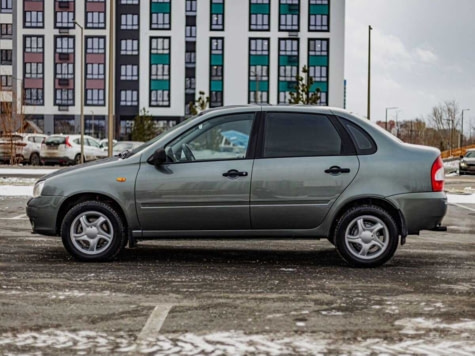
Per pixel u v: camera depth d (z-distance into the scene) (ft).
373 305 18.79
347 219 24.22
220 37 248.32
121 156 25.93
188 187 24.23
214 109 25.36
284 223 24.38
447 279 22.57
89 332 15.98
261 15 246.47
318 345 15.06
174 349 14.71
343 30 244.63
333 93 245.86
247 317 17.42
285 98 247.50
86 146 109.60
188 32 249.14
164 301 19.10
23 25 250.37
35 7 249.96
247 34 246.68
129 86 250.57
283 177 24.13
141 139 232.94
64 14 249.75
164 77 249.96
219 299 19.38
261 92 247.70
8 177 83.20
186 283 21.59
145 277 22.49
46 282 21.52
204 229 24.52
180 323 16.80
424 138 274.36
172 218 24.43
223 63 248.93
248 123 24.73
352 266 24.54
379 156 24.34
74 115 251.80
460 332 16.17
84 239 24.90
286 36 245.45
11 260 25.61
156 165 24.44
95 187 24.48
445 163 190.70
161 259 26.14
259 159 24.32
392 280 22.33
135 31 248.73
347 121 24.68
